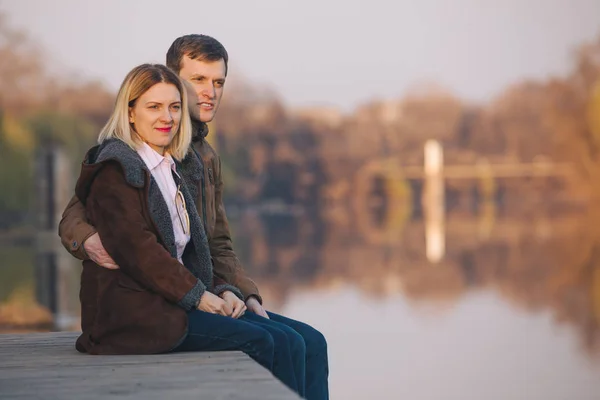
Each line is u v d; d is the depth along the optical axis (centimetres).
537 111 14275
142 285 575
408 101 14950
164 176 590
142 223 565
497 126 14600
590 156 13612
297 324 638
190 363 548
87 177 571
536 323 2441
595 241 6281
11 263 4131
